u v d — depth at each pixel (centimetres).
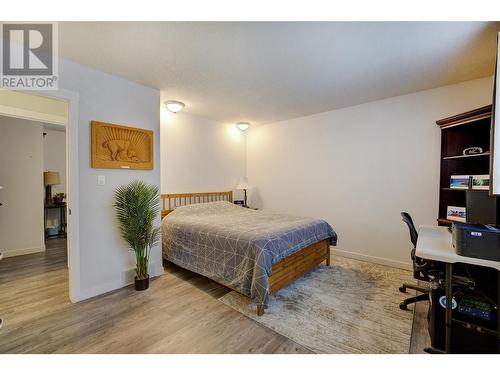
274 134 458
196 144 413
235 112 387
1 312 200
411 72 240
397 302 221
